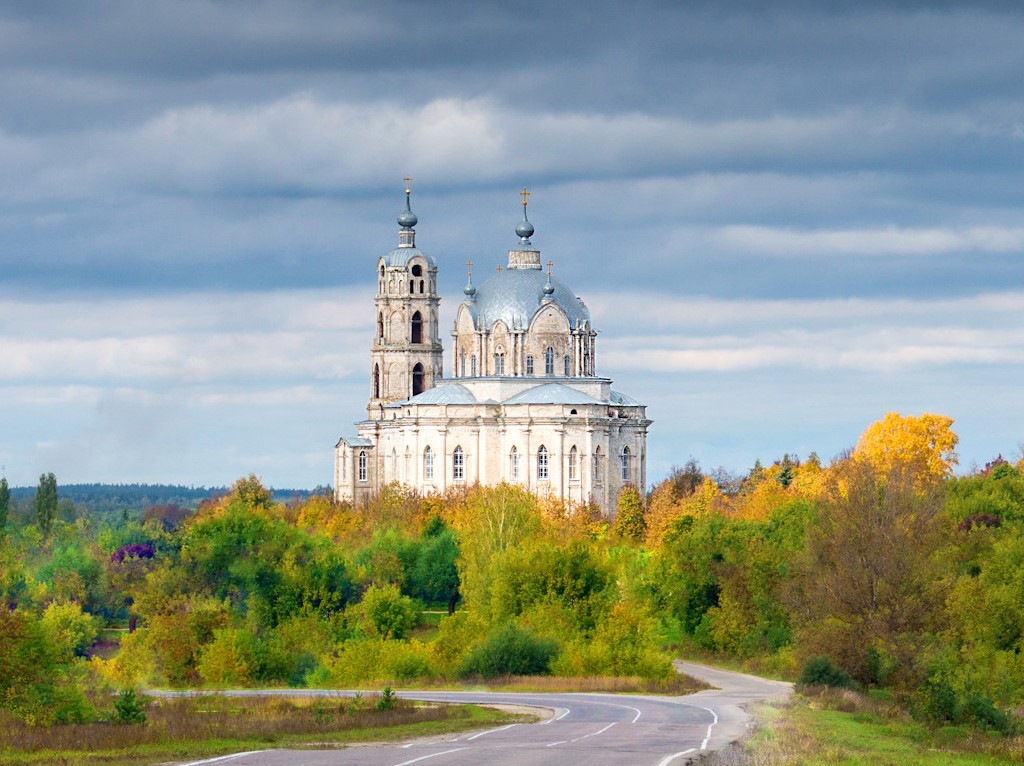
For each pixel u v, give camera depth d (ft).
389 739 433.48
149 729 447.83
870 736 469.98
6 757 384.06
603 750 391.24
